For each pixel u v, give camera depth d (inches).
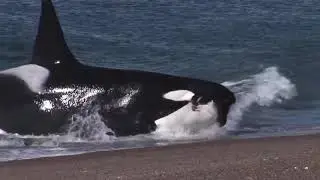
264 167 1275.8
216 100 1825.8
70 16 3809.1
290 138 1587.1
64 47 1796.3
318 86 2346.2
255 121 1910.7
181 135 1787.6
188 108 1797.5
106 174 1268.5
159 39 3218.5
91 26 3516.2
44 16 1780.3
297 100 2169.0
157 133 1786.4
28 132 1745.8
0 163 1393.9
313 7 4739.2
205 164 1317.7
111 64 2652.6
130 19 3809.1
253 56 2856.8
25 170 1317.7
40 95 1761.8
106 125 1769.2
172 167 1302.9
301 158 1337.4
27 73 1786.4
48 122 1750.7
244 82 2361.0
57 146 1659.7
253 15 4212.6
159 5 4443.9
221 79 2423.7
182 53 2881.4
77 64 1819.6
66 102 1765.5
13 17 3587.6
